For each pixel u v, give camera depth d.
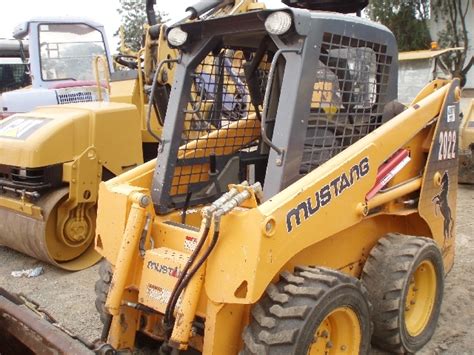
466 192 8.02
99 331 4.03
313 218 2.82
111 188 3.22
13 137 5.02
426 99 3.73
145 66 6.18
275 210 2.60
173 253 2.91
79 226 5.24
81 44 8.16
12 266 5.45
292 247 2.71
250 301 2.54
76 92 7.42
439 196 3.97
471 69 17.00
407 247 3.48
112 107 5.29
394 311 3.33
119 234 3.11
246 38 3.27
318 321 2.65
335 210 2.96
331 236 3.19
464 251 5.41
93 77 8.30
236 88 3.75
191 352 3.30
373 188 3.25
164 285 2.83
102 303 3.36
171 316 2.75
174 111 3.33
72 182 4.96
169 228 3.05
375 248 3.54
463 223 6.41
